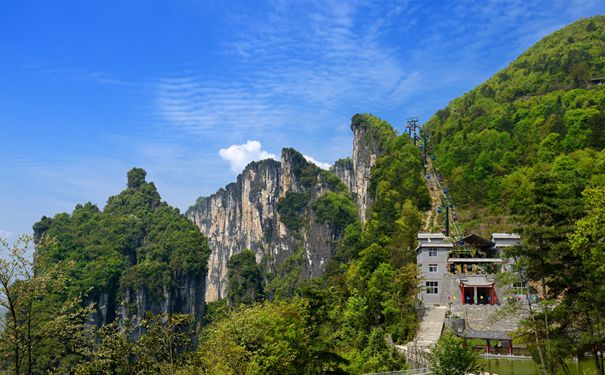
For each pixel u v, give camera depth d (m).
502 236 123.00
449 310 100.94
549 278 62.56
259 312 62.00
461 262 119.00
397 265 129.50
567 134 176.50
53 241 48.22
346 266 189.50
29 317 45.72
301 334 63.09
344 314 101.81
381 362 74.38
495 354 85.44
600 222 53.72
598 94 199.88
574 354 55.81
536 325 58.66
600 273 53.94
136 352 56.81
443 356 60.12
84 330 52.31
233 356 54.22
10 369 48.91
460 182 188.50
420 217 171.88
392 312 99.19
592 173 143.00
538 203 58.50
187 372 55.00
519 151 187.12
